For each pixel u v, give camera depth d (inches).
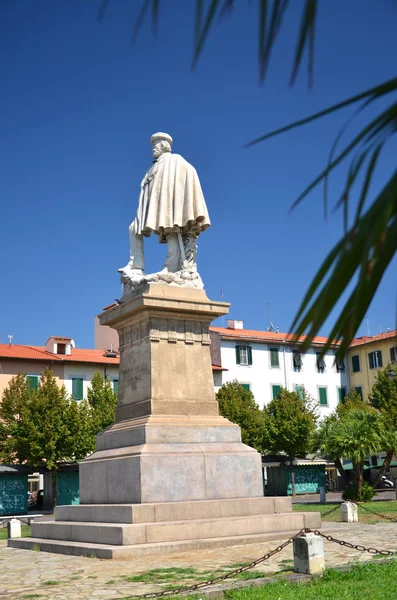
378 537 532.4
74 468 1557.6
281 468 1673.2
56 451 1556.3
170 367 576.7
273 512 540.4
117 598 301.9
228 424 573.9
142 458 511.2
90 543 491.2
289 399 1865.2
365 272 58.7
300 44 60.9
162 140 673.6
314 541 349.7
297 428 1798.7
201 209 631.2
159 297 576.7
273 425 1822.1
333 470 1993.1
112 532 468.8
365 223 59.9
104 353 2087.8
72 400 1656.0
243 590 308.5
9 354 1852.9
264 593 299.3
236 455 552.7
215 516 512.7
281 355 2187.5
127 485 522.0
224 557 423.5
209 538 483.2
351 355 2271.2
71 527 529.7
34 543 549.6
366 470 1889.8
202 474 531.5
